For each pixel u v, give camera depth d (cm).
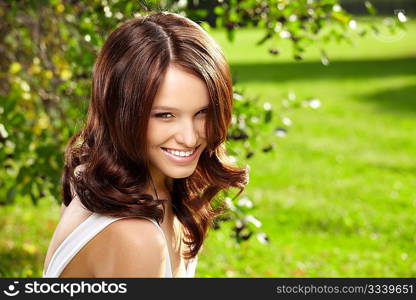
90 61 537
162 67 248
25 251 891
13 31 673
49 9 626
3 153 571
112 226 255
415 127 2100
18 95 641
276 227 1132
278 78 3356
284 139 1878
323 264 965
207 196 323
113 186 262
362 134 1994
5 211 1077
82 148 288
